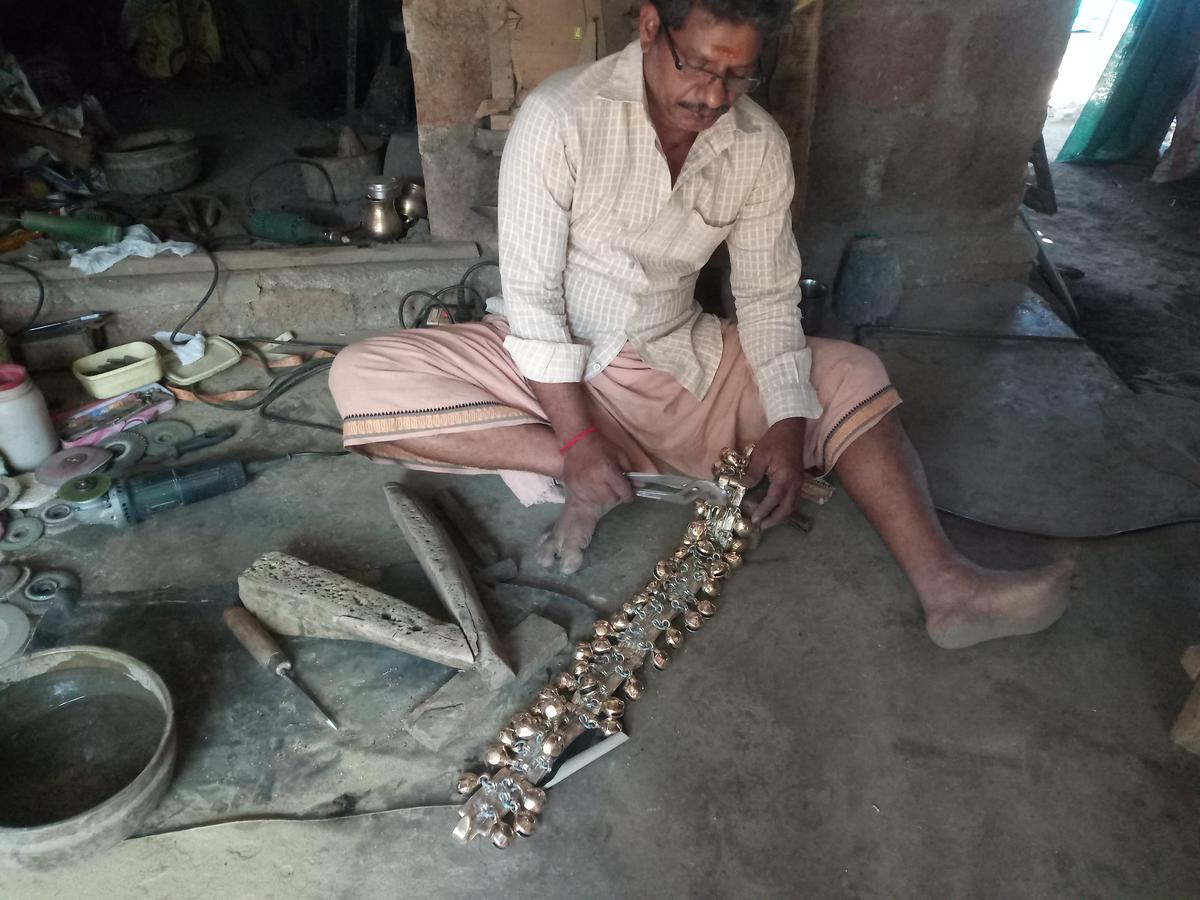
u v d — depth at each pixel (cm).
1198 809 143
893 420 180
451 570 170
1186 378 305
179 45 539
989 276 321
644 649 166
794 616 177
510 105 263
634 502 208
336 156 374
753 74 135
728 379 193
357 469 218
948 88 282
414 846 136
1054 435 237
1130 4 880
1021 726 156
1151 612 180
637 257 175
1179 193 502
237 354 262
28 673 148
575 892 131
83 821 123
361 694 159
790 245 183
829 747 152
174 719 139
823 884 132
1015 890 132
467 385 178
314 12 555
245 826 138
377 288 279
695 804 143
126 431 227
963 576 163
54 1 530
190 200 348
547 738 147
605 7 247
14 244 274
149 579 183
